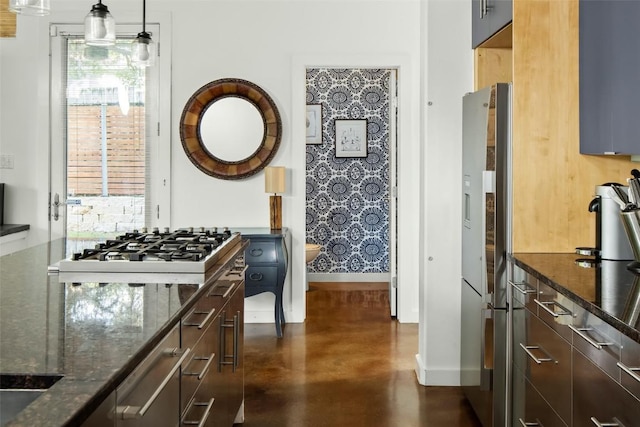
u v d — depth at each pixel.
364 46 5.23
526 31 2.89
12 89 5.16
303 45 5.23
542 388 2.37
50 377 1.14
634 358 1.55
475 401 3.25
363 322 5.30
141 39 3.06
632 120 2.32
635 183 2.40
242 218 5.27
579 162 2.91
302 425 3.22
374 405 3.49
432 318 3.79
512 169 2.92
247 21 5.21
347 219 7.09
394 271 5.45
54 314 1.62
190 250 2.46
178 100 5.21
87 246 3.04
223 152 5.21
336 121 7.04
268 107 5.19
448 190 3.76
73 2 5.14
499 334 2.93
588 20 2.78
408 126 5.22
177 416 1.83
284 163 5.27
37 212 5.20
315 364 4.20
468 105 3.45
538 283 2.43
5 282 2.07
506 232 2.93
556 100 2.91
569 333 2.05
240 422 3.23
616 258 2.67
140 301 1.79
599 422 1.79
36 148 5.19
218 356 2.51
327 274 7.11
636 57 2.29
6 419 1.12
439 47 3.74
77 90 5.19
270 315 5.30
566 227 2.93
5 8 5.12
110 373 1.15
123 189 5.23
